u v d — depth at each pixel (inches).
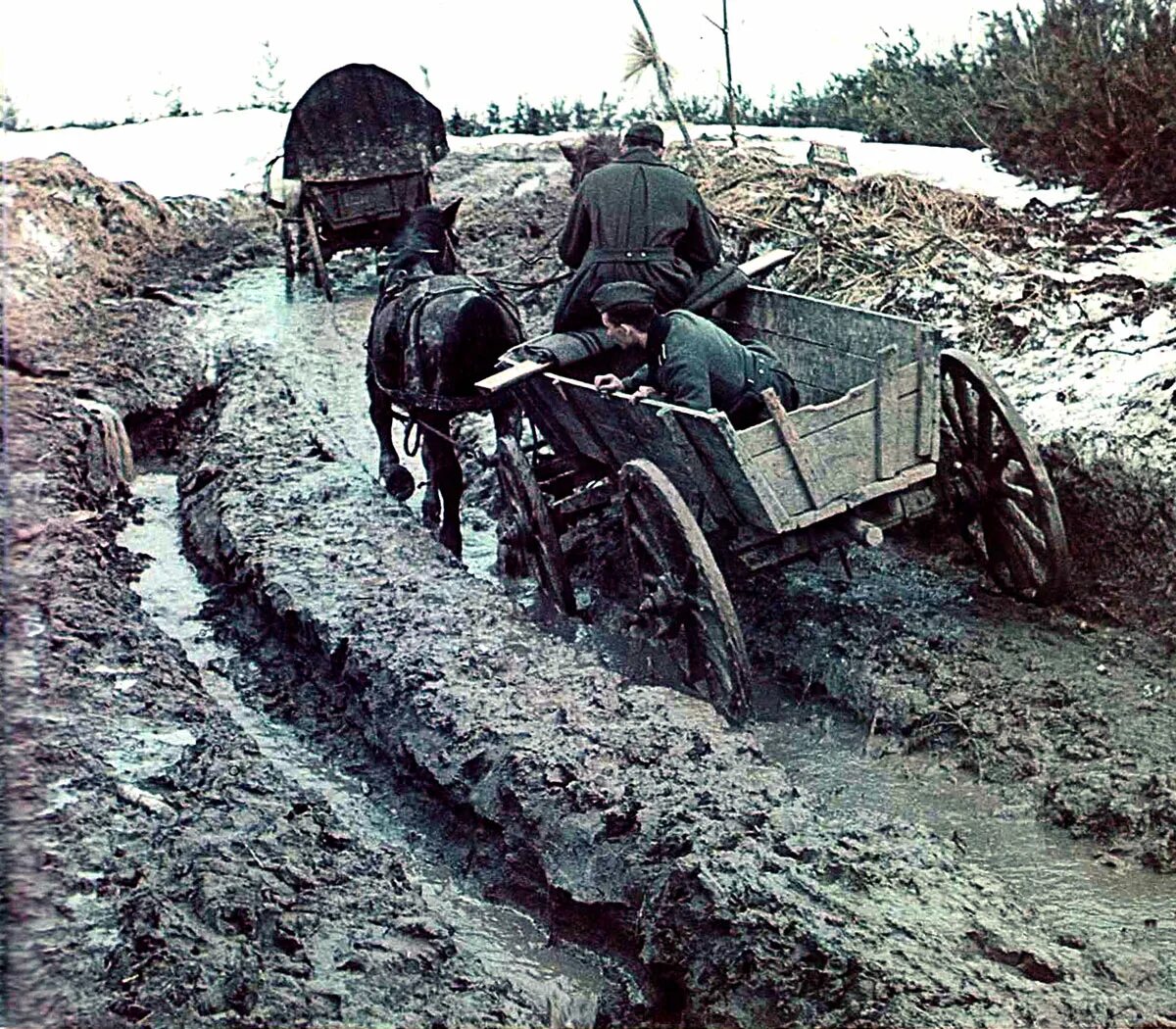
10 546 371.6
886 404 293.0
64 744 271.9
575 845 241.8
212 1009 197.6
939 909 215.6
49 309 579.8
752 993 205.0
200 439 507.8
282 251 711.7
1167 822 245.8
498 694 289.3
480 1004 204.4
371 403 429.1
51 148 881.5
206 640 365.1
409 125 642.2
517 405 369.7
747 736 271.4
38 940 210.8
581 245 364.5
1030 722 279.1
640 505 298.5
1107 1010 191.6
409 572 358.3
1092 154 516.4
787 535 299.6
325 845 248.1
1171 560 304.8
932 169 575.8
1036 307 410.3
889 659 306.2
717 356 305.9
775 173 542.6
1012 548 317.1
